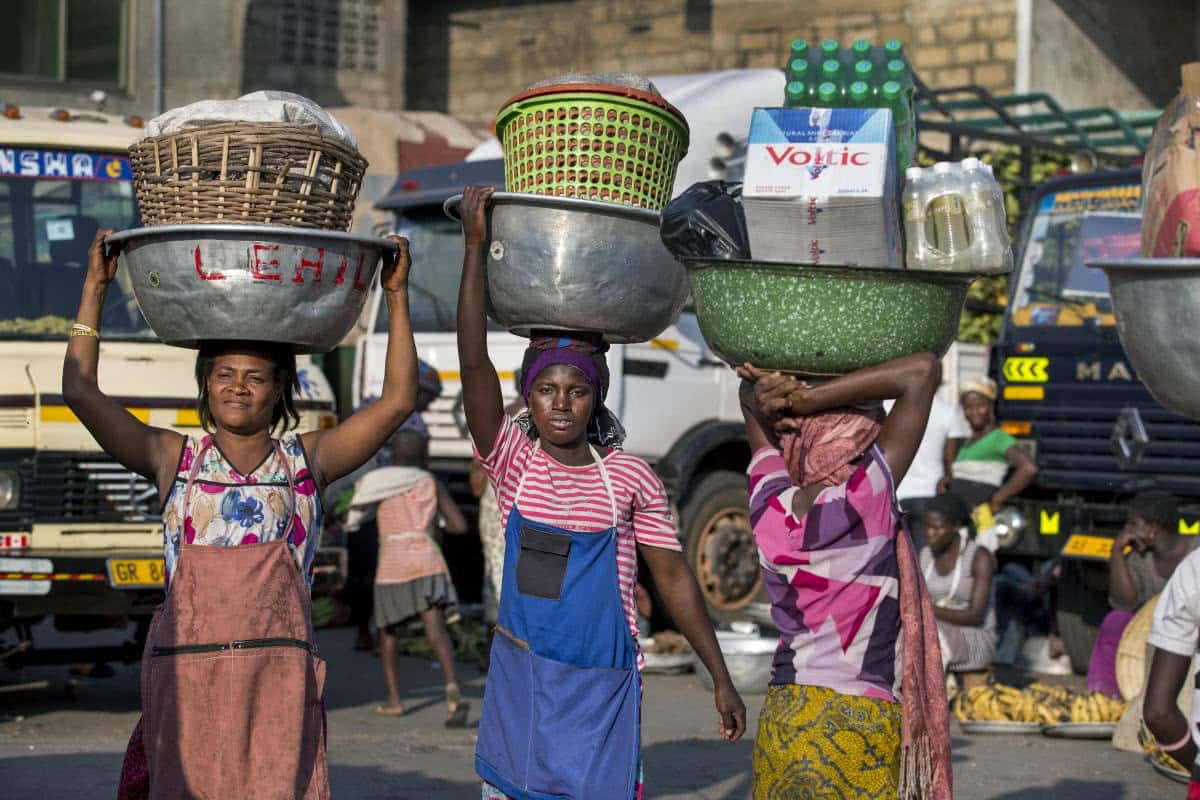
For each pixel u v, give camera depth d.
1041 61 18.06
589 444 3.77
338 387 14.24
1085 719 7.61
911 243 3.34
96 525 7.35
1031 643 9.83
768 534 3.41
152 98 17.50
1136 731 7.20
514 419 3.85
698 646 3.82
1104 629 8.20
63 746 6.80
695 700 8.36
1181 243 3.31
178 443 3.67
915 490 9.24
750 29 19.78
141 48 17.42
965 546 8.34
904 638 3.36
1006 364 9.69
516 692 3.62
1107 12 18.78
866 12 19.05
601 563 3.64
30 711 7.75
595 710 3.59
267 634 3.54
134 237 3.39
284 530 3.62
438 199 10.55
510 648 3.65
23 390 7.26
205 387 3.62
